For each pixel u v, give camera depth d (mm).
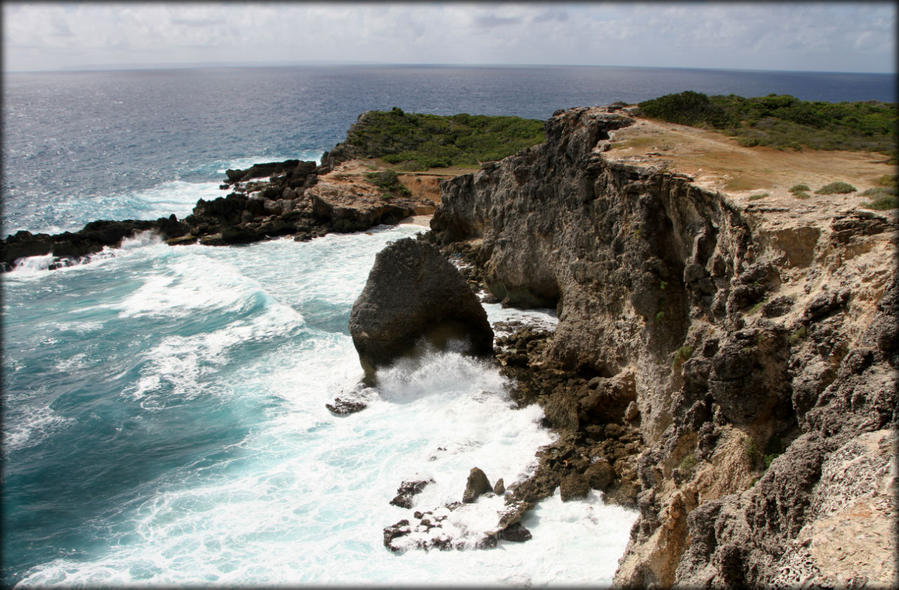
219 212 64875
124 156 118062
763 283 18516
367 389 30359
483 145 95062
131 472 24734
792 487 11188
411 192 73875
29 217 72000
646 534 17016
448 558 19469
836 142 36406
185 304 43188
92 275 50719
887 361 12141
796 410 14758
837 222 16938
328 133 161000
